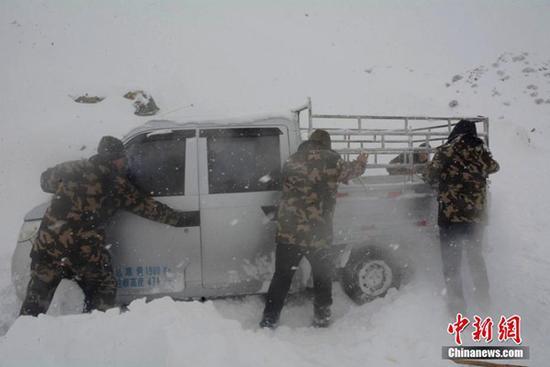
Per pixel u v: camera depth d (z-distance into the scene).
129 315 2.66
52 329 2.54
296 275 3.66
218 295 3.55
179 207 3.44
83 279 3.17
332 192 3.32
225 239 3.49
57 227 3.04
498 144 11.92
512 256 5.12
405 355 2.93
